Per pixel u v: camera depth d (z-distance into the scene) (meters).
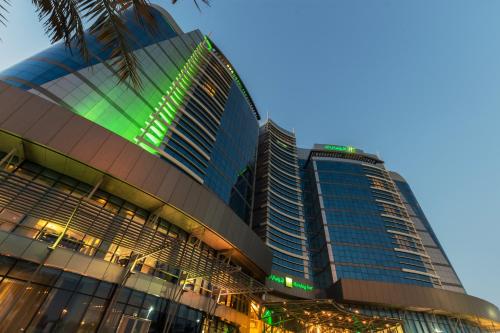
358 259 58.31
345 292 43.53
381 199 77.06
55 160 19.27
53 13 5.04
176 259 18.22
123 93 34.62
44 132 18.33
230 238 28.02
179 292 20.72
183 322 21.53
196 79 55.84
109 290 17.61
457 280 59.97
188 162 39.34
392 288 44.03
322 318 31.30
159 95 41.91
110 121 30.61
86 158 19.45
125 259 19.34
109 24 5.29
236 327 27.58
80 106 27.97
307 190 81.81
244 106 74.12
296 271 54.62
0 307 13.28
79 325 15.43
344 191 77.62
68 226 15.31
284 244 58.72
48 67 28.41
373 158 95.81
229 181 49.88
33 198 13.61
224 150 52.75
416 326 41.72
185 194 24.39
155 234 16.14
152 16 5.48
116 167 20.69
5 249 14.41
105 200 21.36
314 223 70.75
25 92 18.70
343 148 101.50
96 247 18.23
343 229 65.56
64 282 15.87
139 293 19.16
